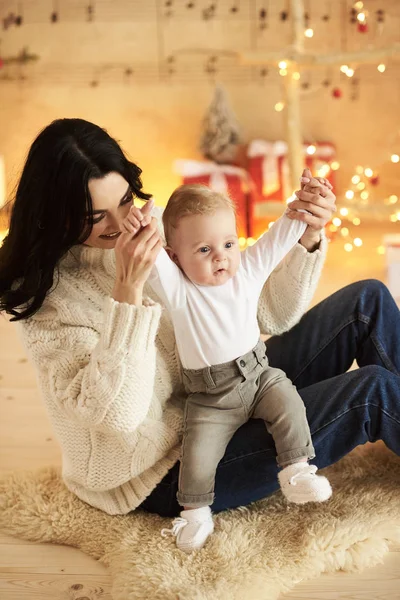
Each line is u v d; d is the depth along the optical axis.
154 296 1.74
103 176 1.49
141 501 1.73
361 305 1.88
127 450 1.63
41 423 2.41
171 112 4.85
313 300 3.43
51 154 1.47
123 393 1.46
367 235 4.42
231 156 4.51
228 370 1.63
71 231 1.50
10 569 1.70
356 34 4.65
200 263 1.57
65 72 4.82
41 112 4.88
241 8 4.67
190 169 4.17
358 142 4.82
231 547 1.65
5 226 1.69
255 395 1.65
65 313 1.57
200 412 1.65
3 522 1.85
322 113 4.80
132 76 4.81
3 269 1.56
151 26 4.73
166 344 1.73
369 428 1.66
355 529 1.67
